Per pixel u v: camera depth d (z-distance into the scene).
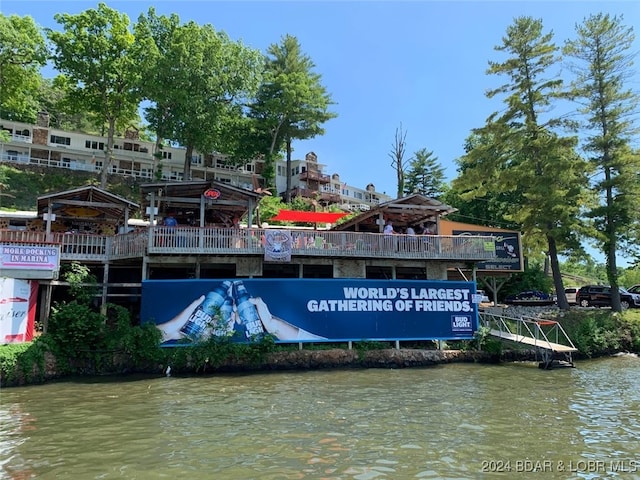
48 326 18.08
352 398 13.88
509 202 43.38
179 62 41.41
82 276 19.33
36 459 8.68
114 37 40.84
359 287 21.39
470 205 47.06
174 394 14.32
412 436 10.14
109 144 42.69
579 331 25.06
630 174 28.50
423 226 26.08
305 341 20.25
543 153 28.66
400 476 7.90
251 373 18.36
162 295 19.19
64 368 16.98
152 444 9.52
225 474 7.96
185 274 23.81
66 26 40.12
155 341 18.17
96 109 42.91
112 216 25.38
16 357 15.74
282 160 70.62
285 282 20.53
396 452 9.10
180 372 18.12
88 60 40.44
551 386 16.02
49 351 16.83
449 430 10.62
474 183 30.83
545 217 27.61
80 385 15.70
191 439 9.84
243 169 67.56
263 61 49.91
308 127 56.59
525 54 29.59
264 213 40.53
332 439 9.89
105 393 14.43
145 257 19.80
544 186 27.38
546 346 20.81
